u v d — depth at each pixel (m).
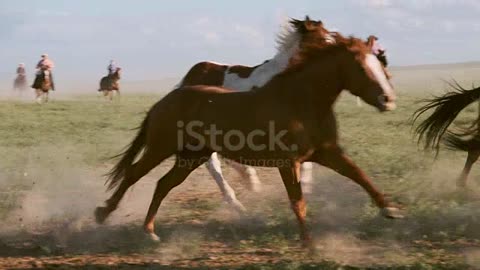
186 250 8.23
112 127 23.45
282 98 8.10
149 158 8.87
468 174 11.93
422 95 38.62
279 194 11.38
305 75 8.11
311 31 9.60
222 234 9.05
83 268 7.53
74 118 27.12
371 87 7.85
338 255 7.82
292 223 9.38
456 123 15.50
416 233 8.81
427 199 10.55
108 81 43.19
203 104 8.52
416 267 7.11
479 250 7.93
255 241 8.55
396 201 10.61
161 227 9.46
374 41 8.16
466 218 9.38
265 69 10.51
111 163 15.38
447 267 7.18
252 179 11.29
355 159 14.58
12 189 12.37
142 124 9.04
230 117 8.30
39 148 17.72
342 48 8.00
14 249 8.52
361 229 8.99
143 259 7.93
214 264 7.56
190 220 9.81
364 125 22.39
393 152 15.55
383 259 7.61
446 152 15.22
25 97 50.62
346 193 11.11
